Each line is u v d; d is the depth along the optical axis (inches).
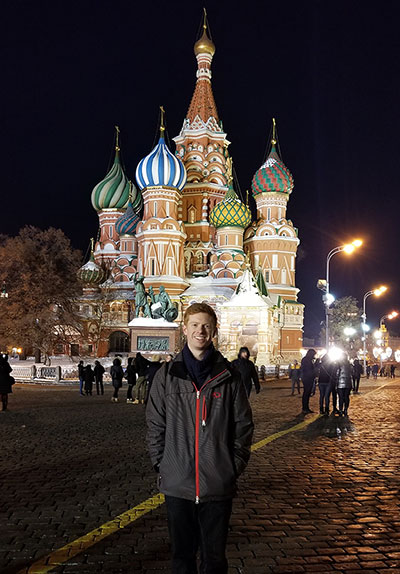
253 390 1138.7
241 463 160.2
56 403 835.4
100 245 3090.6
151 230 2527.1
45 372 1434.5
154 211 2578.7
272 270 2736.2
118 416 655.8
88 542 225.3
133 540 227.8
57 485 318.0
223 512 154.1
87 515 261.3
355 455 408.2
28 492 302.8
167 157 2573.8
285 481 329.4
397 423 595.5
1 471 354.3
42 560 207.5
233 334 2091.5
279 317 2536.9
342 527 247.3
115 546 221.1
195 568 153.7
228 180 3011.8
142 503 280.2
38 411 712.4
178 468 153.7
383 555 215.8
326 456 403.5
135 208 3223.4
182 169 2598.4
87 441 469.4
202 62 3090.6
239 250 2640.3
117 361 866.8
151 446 161.8
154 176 2559.1
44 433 516.1
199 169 2935.5
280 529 243.8
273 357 2217.0
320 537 234.2
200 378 160.4
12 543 225.0
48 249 2046.0
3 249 1953.7
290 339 2687.0
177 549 153.0
